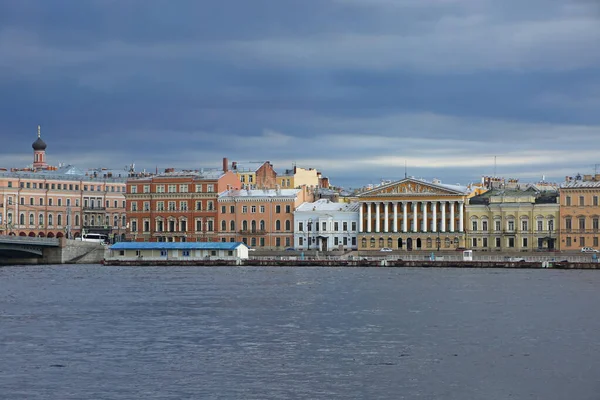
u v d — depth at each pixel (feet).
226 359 313.12
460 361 308.81
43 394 268.21
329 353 323.37
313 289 544.21
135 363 307.17
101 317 416.05
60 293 525.75
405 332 368.07
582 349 329.11
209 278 643.45
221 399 262.06
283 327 382.83
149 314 425.69
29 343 344.90
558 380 281.74
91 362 308.81
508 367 299.17
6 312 435.12
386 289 541.75
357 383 279.28
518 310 433.48
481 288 545.44
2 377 287.48
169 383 279.69
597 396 264.52
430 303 465.06
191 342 346.13
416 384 278.05
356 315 419.13
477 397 264.11
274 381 281.95
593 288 540.93
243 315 421.18
